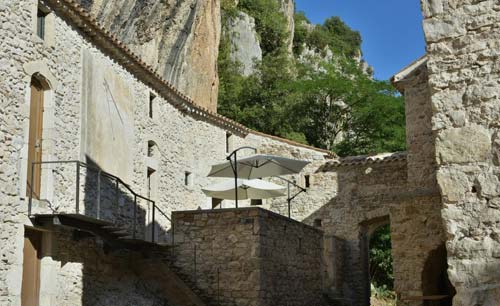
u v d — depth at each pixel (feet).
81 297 41.70
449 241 16.97
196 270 43.57
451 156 17.35
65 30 44.32
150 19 64.95
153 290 43.98
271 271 43.80
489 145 16.93
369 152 104.17
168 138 62.59
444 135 17.56
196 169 67.72
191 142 67.51
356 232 71.31
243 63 119.24
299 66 123.34
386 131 104.58
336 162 73.31
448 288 41.93
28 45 39.34
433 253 37.11
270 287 43.32
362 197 71.67
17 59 38.09
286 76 114.52
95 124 47.83
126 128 53.67
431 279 38.70
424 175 40.42
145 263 45.09
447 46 18.01
